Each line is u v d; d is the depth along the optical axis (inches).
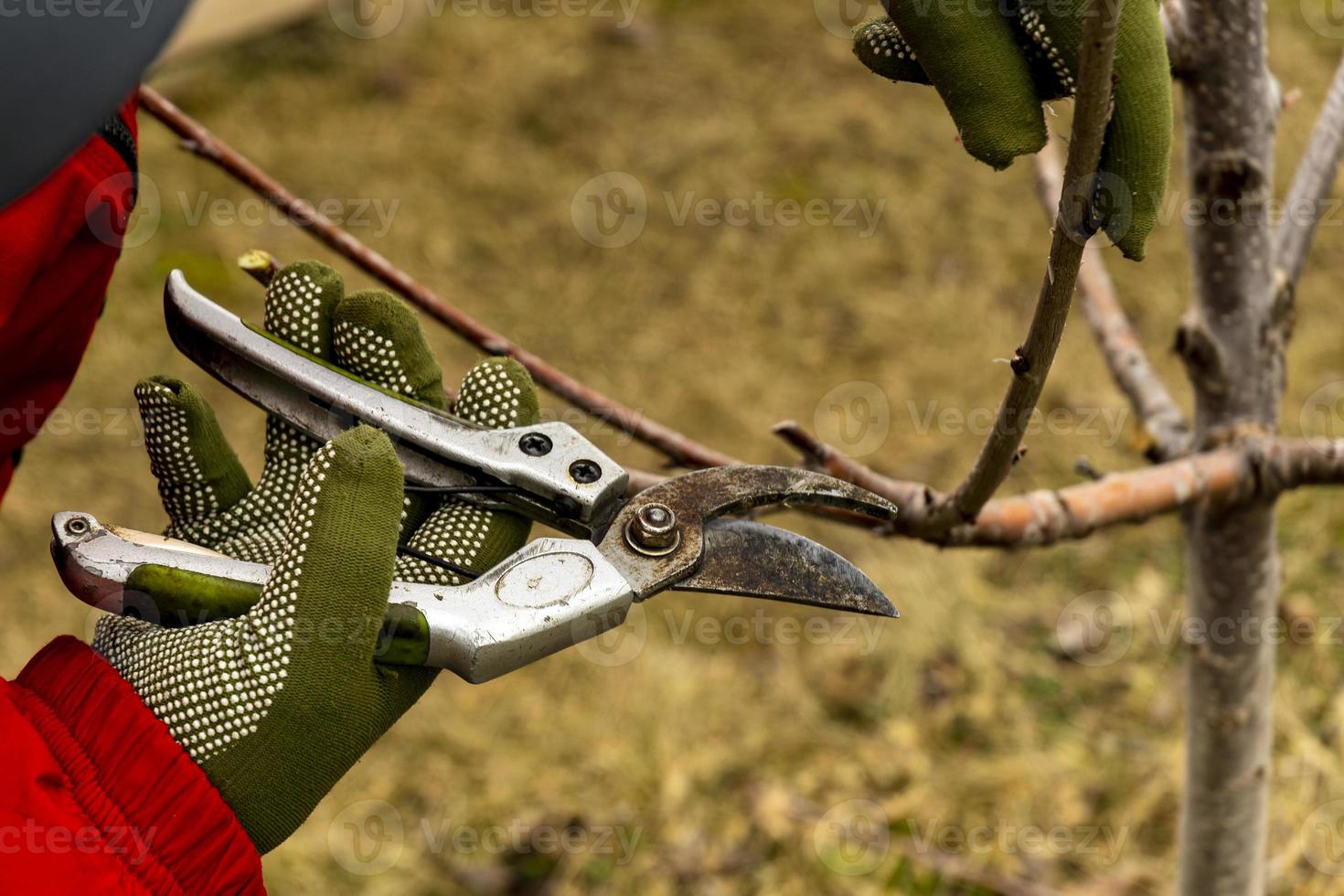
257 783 31.6
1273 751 117.6
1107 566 136.2
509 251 169.5
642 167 180.5
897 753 121.3
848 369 157.6
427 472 37.6
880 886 110.6
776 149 183.2
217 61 186.1
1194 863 72.9
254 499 38.0
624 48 197.3
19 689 31.5
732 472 38.7
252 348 36.8
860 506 38.5
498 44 196.7
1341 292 161.2
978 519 53.2
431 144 181.0
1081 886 109.4
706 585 37.3
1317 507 137.7
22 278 28.5
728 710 124.9
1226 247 54.9
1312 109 184.7
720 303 165.0
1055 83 32.1
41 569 134.2
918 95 190.7
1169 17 51.5
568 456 37.1
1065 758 119.2
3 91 22.6
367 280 163.2
